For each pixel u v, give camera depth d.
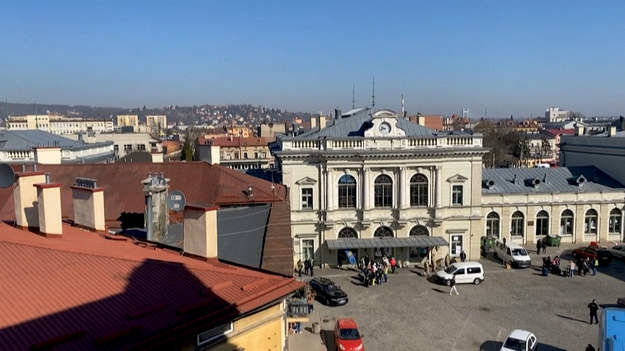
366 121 55.66
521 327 37.59
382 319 39.53
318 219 53.69
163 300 13.62
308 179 53.19
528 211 59.31
